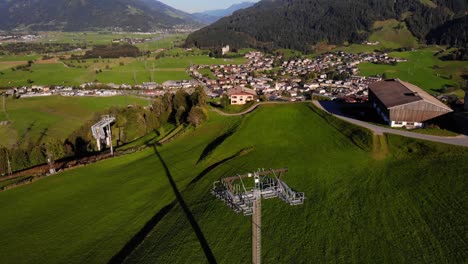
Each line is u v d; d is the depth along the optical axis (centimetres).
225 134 9588
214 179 6750
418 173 6131
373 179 6191
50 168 8512
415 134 7600
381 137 7650
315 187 6084
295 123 9669
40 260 5125
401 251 4409
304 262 4353
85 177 8038
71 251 5272
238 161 7450
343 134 8338
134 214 6141
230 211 5488
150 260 4669
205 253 4641
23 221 6253
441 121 7931
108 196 6925
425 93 9388
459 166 6059
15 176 8606
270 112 10644
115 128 11762
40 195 7244
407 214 5106
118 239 5450
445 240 4512
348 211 5309
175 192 6700
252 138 8825
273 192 2923
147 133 11869
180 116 11725
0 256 5272
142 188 7119
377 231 4809
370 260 4306
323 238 4750
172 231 5250
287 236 4841
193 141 9662
